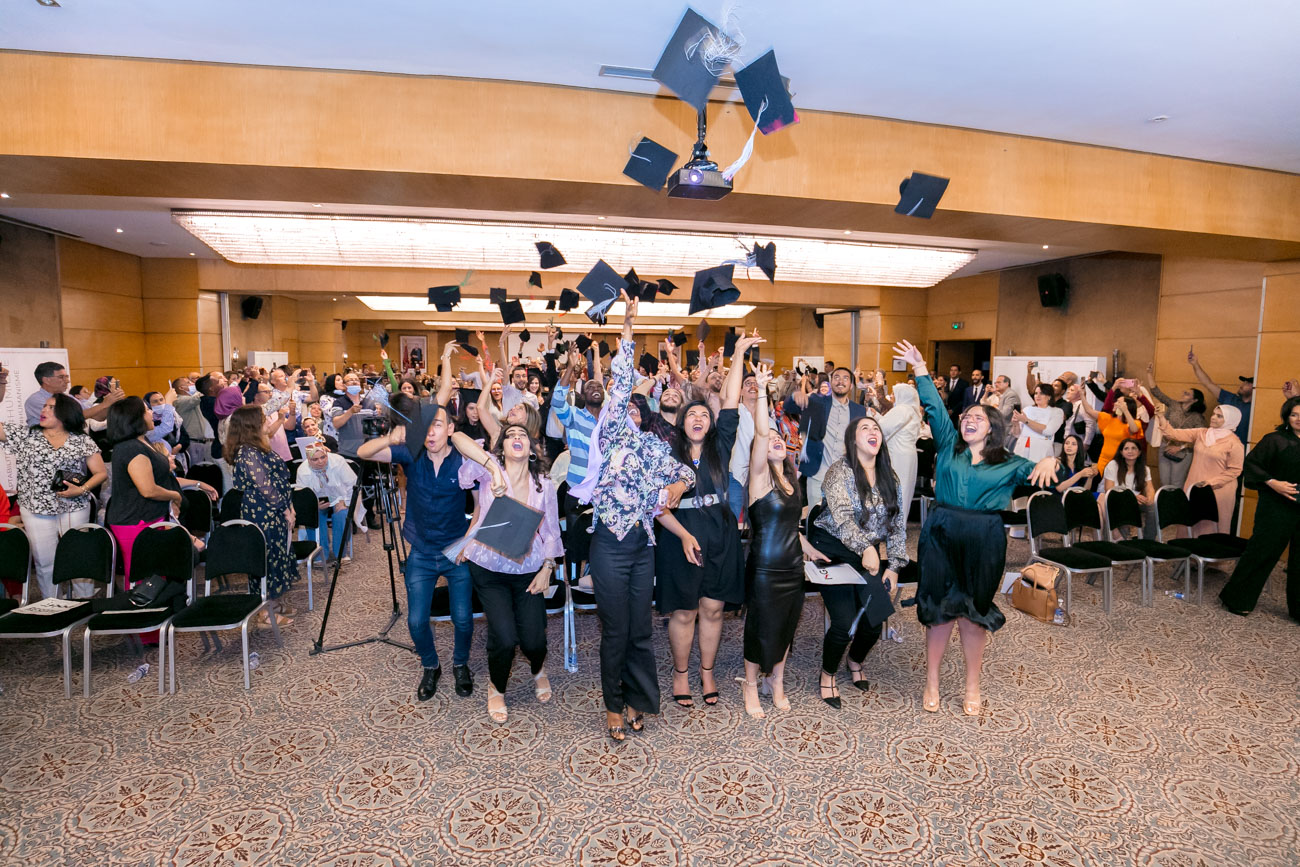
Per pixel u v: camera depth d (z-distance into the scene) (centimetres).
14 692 337
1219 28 324
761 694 338
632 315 274
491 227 774
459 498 321
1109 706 327
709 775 271
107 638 407
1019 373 1025
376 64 382
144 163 379
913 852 229
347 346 2106
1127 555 454
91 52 364
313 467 556
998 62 369
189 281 1082
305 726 307
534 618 307
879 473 313
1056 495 468
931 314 1359
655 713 296
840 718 315
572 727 307
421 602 324
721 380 535
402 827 241
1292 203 580
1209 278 817
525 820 244
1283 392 679
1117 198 525
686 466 292
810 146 458
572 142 419
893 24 326
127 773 270
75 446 408
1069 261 1032
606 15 320
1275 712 321
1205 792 261
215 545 374
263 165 385
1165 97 416
